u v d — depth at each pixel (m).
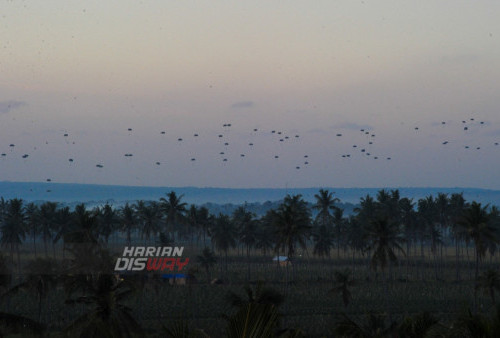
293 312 115.25
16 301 106.12
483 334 17.06
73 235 50.75
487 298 128.62
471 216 135.75
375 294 137.38
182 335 14.23
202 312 108.25
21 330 43.59
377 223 123.12
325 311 117.44
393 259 121.25
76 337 44.56
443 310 117.75
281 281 165.62
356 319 107.06
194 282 138.50
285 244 145.62
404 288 146.50
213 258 165.62
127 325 47.56
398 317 111.19
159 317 102.38
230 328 11.73
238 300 60.31
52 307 103.75
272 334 11.69
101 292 47.44
